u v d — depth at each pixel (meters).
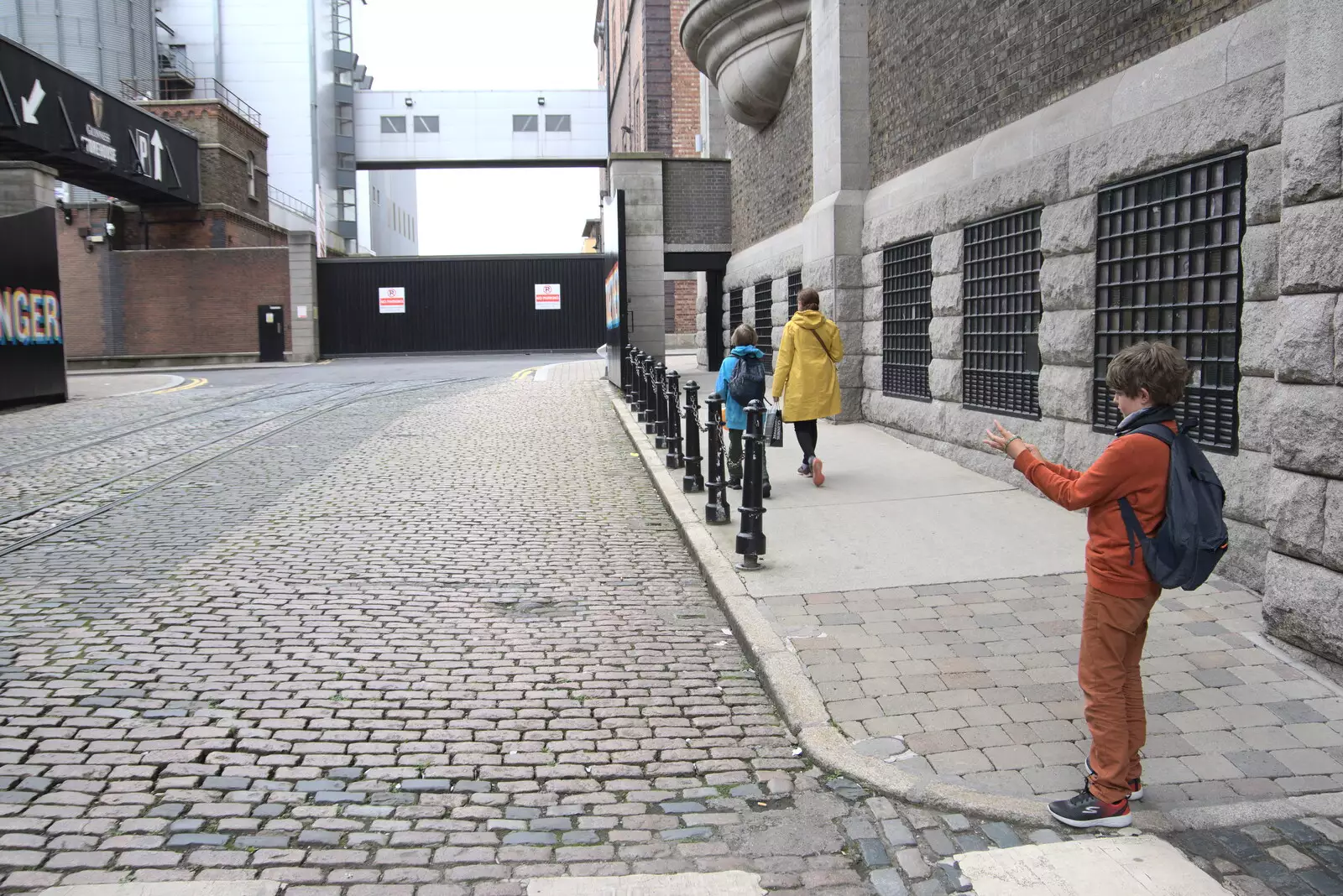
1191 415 6.13
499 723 4.32
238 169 39.34
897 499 8.10
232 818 3.51
